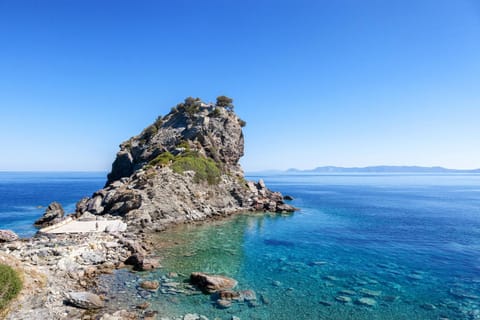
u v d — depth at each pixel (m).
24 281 20.33
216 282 24.12
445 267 31.69
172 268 28.86
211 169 74.00
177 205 57.75
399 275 29.06
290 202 96.62
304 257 34.75
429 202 100.94
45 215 56.91
